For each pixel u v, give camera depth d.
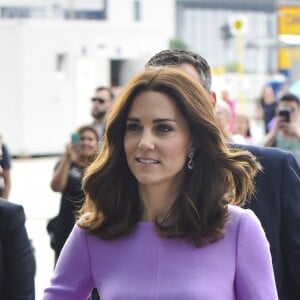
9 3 76.75
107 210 6.46
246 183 6.50
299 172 8.34
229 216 6.21
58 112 47.94
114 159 6.50
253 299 6.06
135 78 6.30
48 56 47.34
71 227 13.19
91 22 48.75
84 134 15.26
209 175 6.32
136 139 6.22
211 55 157.88
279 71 80.75
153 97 6.18
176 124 6.20
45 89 47.44
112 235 6.30
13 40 46.31
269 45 87.94
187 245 6.12
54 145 48.06
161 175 6.18
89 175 6.59
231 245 6.16
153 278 6.07
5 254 8.62
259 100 44.41
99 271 6.31
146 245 6.22
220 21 156.12
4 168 17.73
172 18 90.62
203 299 5.89
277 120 17.17
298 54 80.31
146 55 50.50
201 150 6.32
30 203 32.72
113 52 49.47
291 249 8.04
